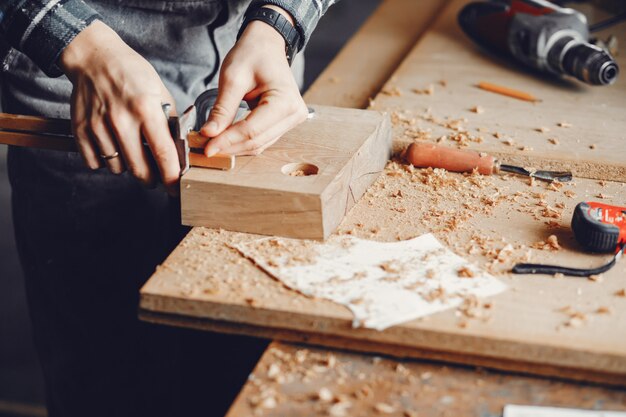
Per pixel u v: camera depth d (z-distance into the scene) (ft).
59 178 5.13
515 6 5.90
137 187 5.24
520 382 3.01
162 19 4.81
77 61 3.84
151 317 3.36
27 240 5.43
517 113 5.09
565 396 2.94
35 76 4.85
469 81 5.65
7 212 11.27
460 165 4.36
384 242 3.68
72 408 5.86
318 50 13.94
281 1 4.17
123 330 5.64
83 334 5.64
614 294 3.28
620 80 5.65
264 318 3.20
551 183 4.23
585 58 5.35
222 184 3.67
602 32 6.65
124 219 5.30
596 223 3.55
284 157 3.96
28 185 5.21
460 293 3.27
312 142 4.12
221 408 6.13
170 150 3.73
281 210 3.66
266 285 3.34
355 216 3.93
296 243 3.67
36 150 5.06
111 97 3.74
